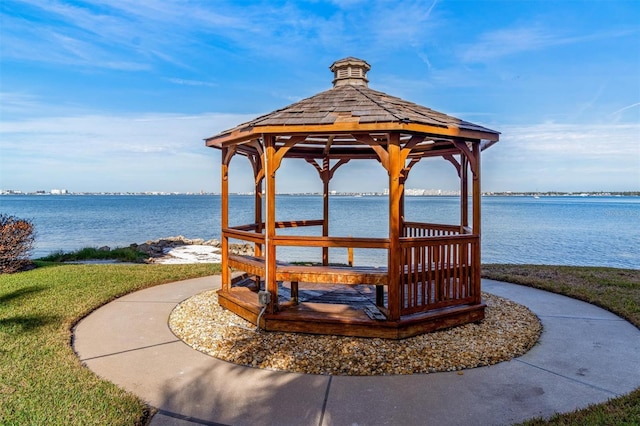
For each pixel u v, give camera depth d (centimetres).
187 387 325
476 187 490
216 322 491
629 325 490
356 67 589
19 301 584
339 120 415
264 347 407
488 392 315
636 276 789
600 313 543
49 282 718
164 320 513
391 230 422
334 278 442
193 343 428
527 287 709
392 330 421
